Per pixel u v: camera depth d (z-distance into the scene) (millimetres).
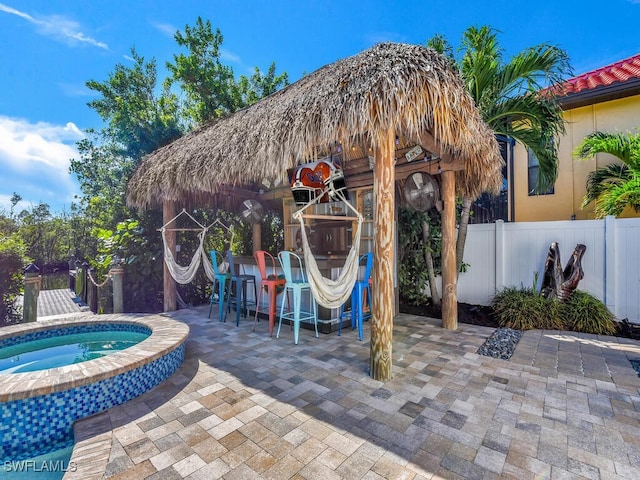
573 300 5602
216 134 5973
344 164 6176
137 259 7637
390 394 3238
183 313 6977
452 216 5543
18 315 6688
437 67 3447
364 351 4492
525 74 5648
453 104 3527
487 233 6844
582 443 2482
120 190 9125
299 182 5637
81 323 4926
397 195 6793
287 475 2178
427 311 7023
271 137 4148
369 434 2602
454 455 2355
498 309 6039
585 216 7801
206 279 8875
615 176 6879
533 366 3922
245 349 4586
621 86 6906
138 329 4906
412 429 2662
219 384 3484
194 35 10102
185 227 8672
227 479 2148
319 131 3574
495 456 2344
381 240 3508
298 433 2619
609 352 4391
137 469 2232
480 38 5680
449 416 2844
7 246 6527
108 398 3012
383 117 3164
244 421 2791
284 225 8320
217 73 10375
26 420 2656
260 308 6547
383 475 2172
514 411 2920
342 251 7281
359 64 3533
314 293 4168
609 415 2855
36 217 23719
